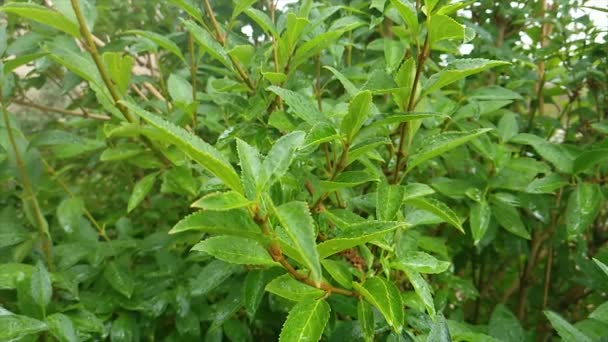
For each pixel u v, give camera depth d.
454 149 0.53
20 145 0.45
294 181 0.34
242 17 0.66
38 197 0.53
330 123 0.32
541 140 0.49
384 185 0.34
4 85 0.43
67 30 0.38
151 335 0.48
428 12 0.32
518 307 0.69
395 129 0.44
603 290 0.48
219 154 0.22
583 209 0.44
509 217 0.51
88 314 0.41
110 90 0.40
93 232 0.52
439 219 0.40
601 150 0.43
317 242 0.36
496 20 0.72
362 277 0.32
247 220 0.24
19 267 0.38
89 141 0.54
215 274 0.39
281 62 0.43
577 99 0.70
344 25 0.46
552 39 0.68
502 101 0.55
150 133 0.31
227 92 0.48
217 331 0.46
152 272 0.49
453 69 0.32
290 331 0.26
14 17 0.57
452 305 0.70
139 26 0.76
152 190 0.78
